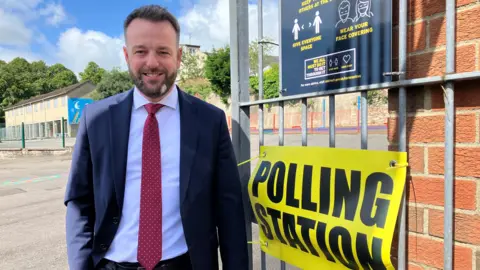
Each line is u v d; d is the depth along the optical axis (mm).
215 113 1591
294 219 1498
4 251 4035
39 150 16891
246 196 1879
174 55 1513
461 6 1085
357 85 1303
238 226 1553
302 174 1485
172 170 1488
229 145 1603
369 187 1249
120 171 1451
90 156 1526
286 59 1594
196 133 1510
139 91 1544
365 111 1309
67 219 1543
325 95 1422
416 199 1212
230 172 1576
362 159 1282
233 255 1524
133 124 1520
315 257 1449
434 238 1167
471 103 1070
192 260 1444
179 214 1480
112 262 1469
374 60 1250
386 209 1191
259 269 3080
